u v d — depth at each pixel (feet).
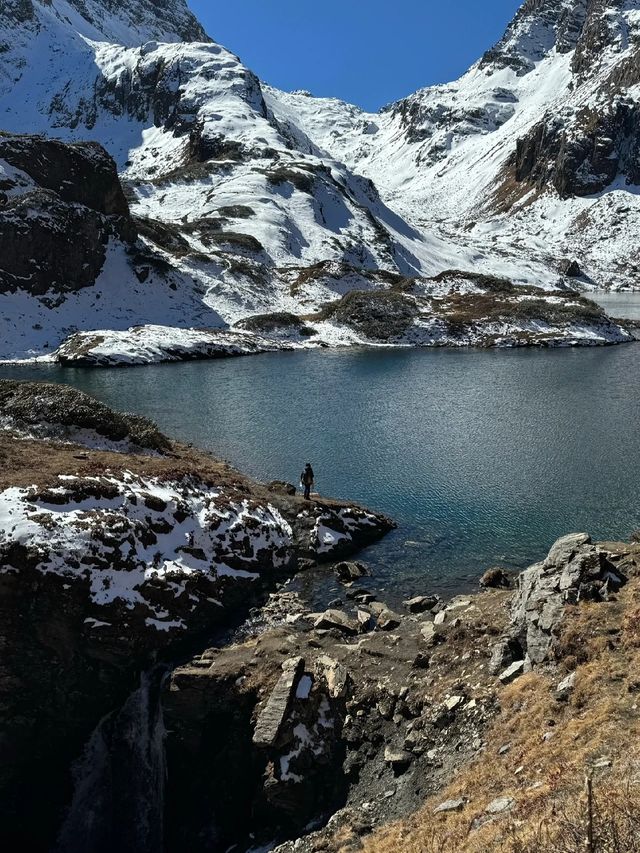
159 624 72.23
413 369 233.96
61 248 286.87
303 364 247.91
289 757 57.21
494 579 79.05
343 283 387.55
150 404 176.04
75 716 68.80
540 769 41.45
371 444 136.56
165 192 513.86
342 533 93.86
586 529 92.63
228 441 140.26
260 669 65.00
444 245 596.29
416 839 41.27
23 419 117.39
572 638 53.98
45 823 66.74
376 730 57.82
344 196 541.75
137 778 66.39
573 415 158.10
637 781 34.32
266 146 603.26
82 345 249.75
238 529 89.15
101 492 82.48
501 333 312.09
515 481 112.78
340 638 69.92
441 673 60.80
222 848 58.59
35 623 68.85
